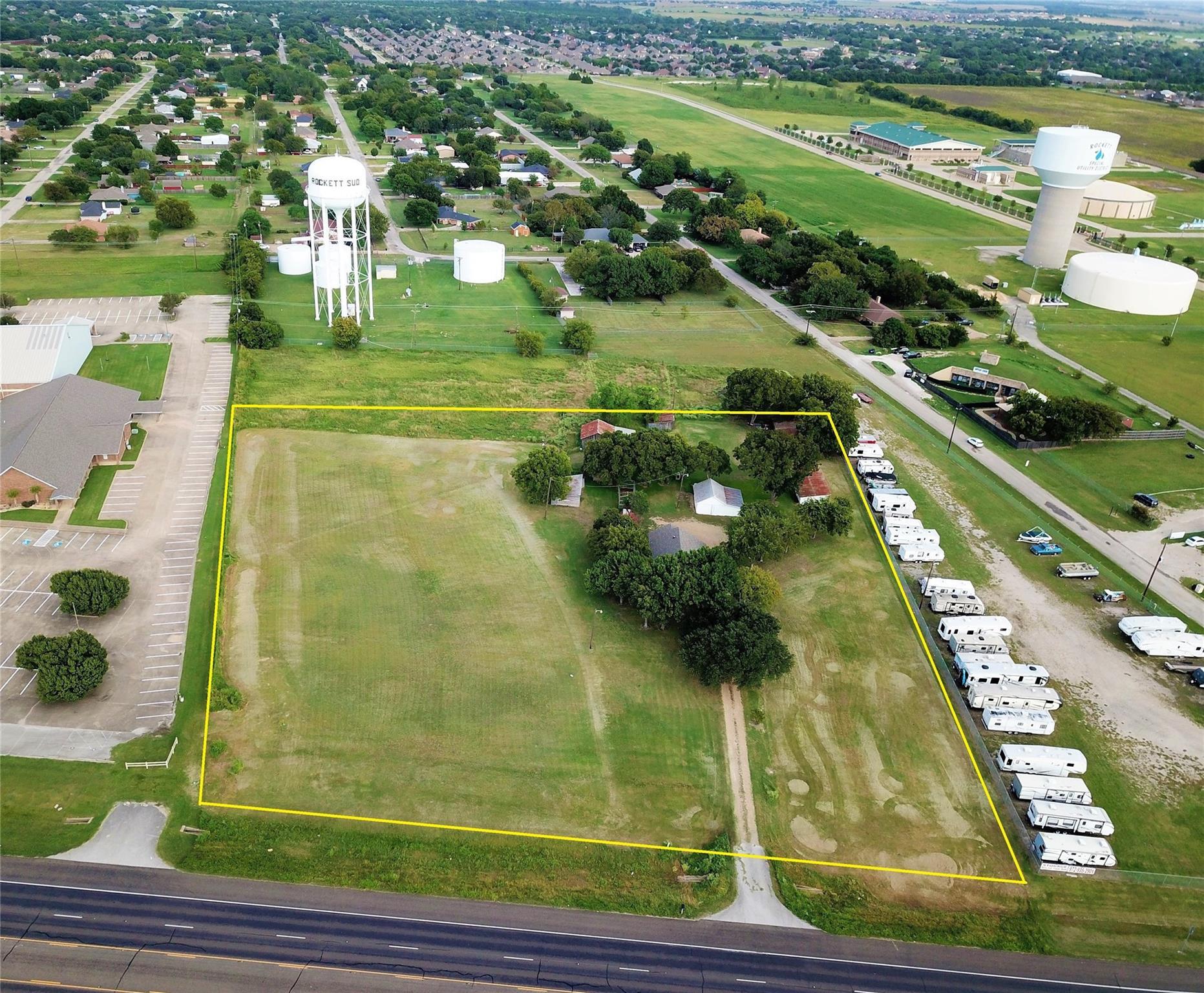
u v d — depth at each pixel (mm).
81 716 79250
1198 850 73000
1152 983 63156
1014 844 73062
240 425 128500
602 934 64312
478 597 96688
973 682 87625
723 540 107688
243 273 176625
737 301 190250
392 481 117188
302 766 75562
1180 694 89375
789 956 63594
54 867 66312
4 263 186375
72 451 114125
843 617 97312
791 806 75000
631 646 91125
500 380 147875
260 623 91000
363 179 156375
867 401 147875
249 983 59312
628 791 75312
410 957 61656
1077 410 135750
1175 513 120688
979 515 118312
